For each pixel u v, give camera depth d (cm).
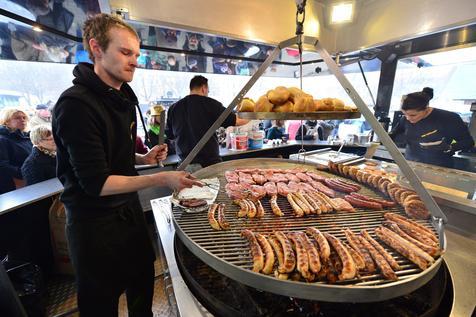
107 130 105
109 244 116
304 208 116
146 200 277
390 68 264
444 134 217
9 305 104
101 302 119
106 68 105
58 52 214
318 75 357
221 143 366
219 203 129
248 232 94
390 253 88
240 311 79
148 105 321
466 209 124
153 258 150
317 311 88
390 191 129
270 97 109
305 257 78
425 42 223
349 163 216
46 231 211
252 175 169
